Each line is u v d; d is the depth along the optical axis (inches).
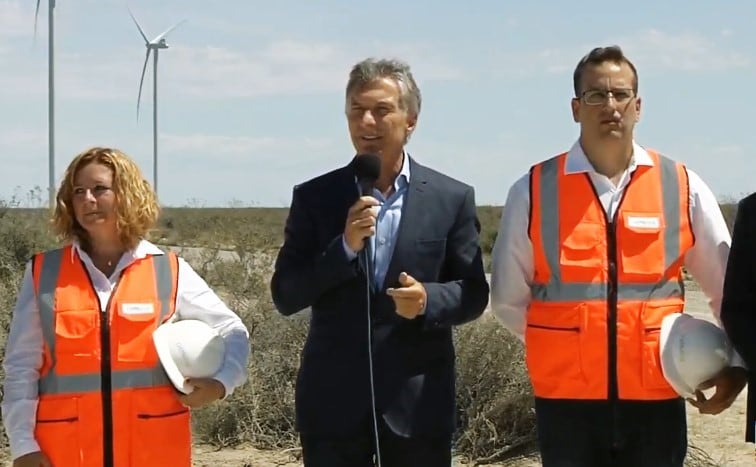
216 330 184.4
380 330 181.0
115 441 172.9
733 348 188.1
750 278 186.4
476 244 187.6
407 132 185.0
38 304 174.7
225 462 347.6
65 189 178.5
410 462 181.6
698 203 195.3
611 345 188.7
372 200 173.0
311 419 183.2
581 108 194.4
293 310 184.2
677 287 194.7
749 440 185.9
